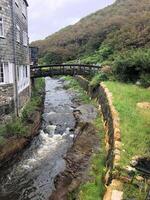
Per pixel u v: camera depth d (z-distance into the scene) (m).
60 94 29.08
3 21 13.41
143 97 14.96
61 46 71.06
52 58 62.88
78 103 22.67
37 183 10.12
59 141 14.14
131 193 6.59
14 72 14.91
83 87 28.91
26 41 20.50
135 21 48.97
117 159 7.80
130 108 12.62
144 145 8.75
